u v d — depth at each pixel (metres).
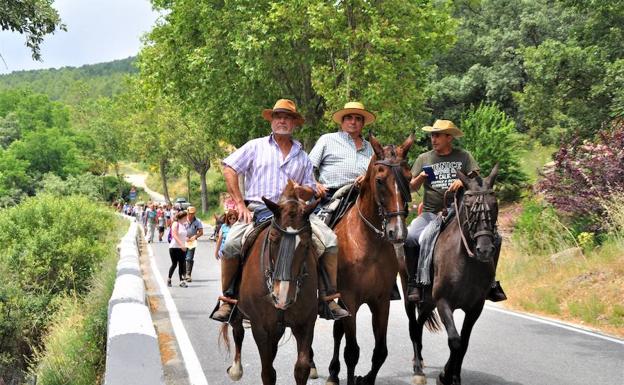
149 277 19.30
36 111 117.94
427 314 7.73
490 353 8.95
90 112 152.50
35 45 17.77
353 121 7.73
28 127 115.44
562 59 22.17
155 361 4.66
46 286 23.00
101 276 17.25
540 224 17.70
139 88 39.75
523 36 44.22
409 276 7.78
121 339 4.62
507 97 43.66
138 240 32.19
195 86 33.62
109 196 102.38
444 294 6.92
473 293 6.86
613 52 22.23
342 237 6.96
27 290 22.33
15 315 18.89
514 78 43.31
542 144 34.66
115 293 6.78
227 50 30.02
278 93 30.72
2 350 18.50
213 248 31.62
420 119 33.59
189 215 17.27
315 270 5.64
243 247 6.01
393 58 27.25
